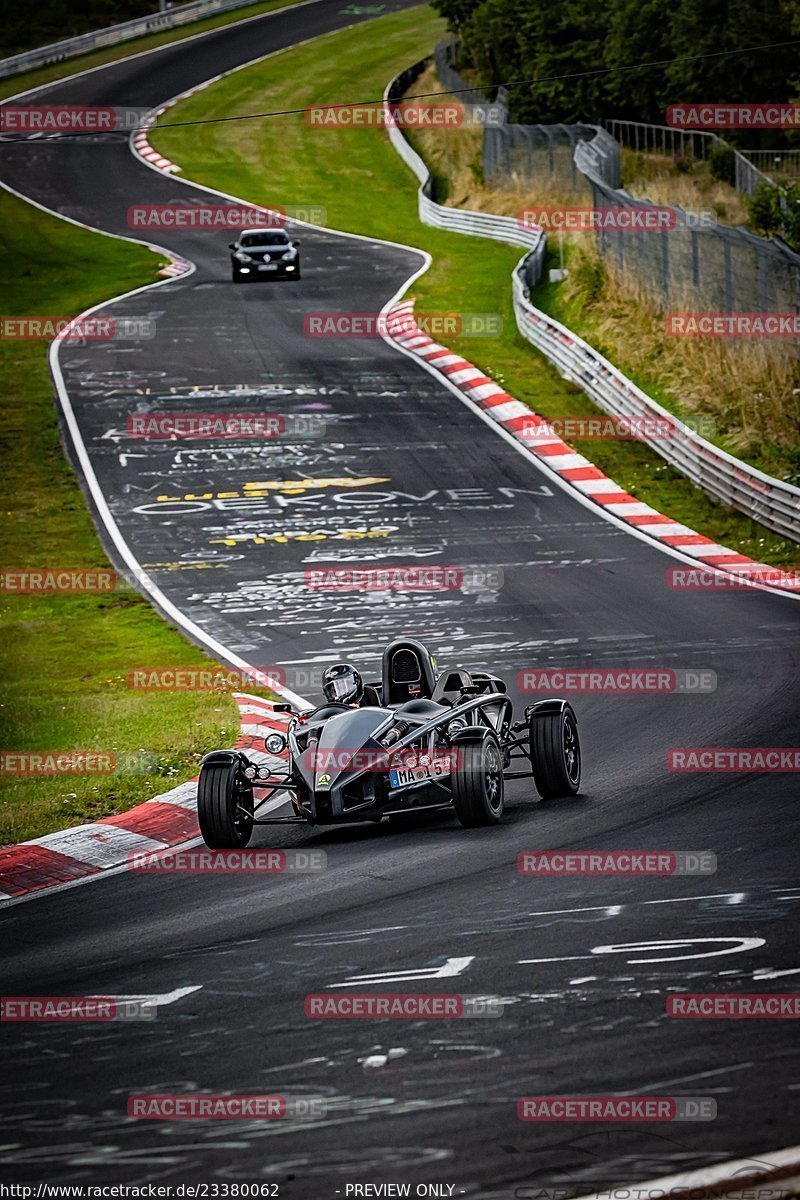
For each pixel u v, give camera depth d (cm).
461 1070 1797
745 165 14400
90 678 5412
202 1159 1608
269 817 3616
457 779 3130
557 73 18788
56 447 9500
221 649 5728
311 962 2302
